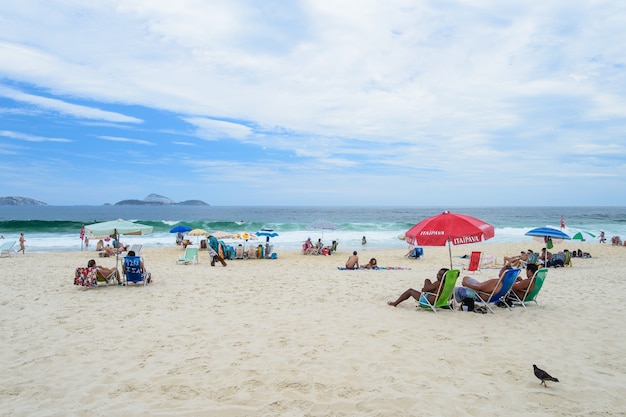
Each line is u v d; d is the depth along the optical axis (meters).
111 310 7.70
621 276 12.81
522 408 3.73
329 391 4.09
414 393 4.05
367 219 74.25
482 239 7.09
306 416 3.60
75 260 17.30
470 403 3.83
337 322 6.78
